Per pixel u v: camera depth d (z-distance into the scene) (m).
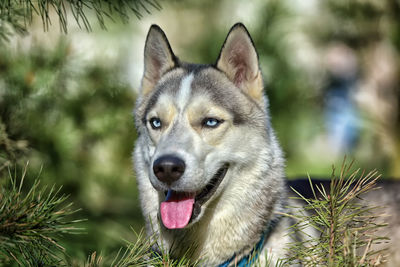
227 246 4.06
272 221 4.09
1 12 3.88
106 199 6.99
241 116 4.12
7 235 2.80
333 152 10.34
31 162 5.22
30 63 5.48
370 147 9.01
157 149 3.86
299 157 10.72
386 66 8.18
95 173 6.24
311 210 4.43
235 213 4.07
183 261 3.69
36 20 5.99
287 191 4.61
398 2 7.65
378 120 8.62
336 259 3.22
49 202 3.06
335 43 8.23
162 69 4.54
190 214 3.84
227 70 4.30
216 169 3.97
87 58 6.22
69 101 5.86
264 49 7.46
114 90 6.30
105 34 7.55
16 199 3.00
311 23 8.11
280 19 7.55
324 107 8.64
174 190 3.79
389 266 4.56
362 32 8.04
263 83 4.37
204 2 9.45
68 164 5.88
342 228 3.41
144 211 4.27
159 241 4.10
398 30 7.61
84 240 5.87
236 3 9.23
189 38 10.18
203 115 4.00
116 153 6.45
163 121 4.09
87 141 6.22
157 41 4.49
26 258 3.08
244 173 4.10
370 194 4.94
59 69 5.69
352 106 8.77
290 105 7.97
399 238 4.59
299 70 7.88
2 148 4.55
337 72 8.45
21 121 5.02
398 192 4.93
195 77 4.23
